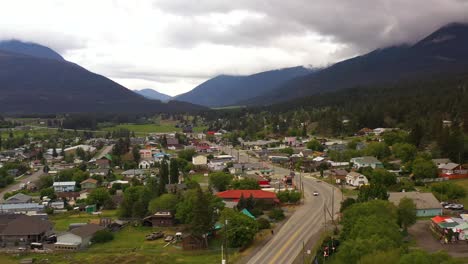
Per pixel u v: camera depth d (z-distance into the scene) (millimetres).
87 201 127312
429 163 132125
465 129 179250
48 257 83562
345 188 131625
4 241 94062
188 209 98000
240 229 81125
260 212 104188
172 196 108125
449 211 99938
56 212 123375
